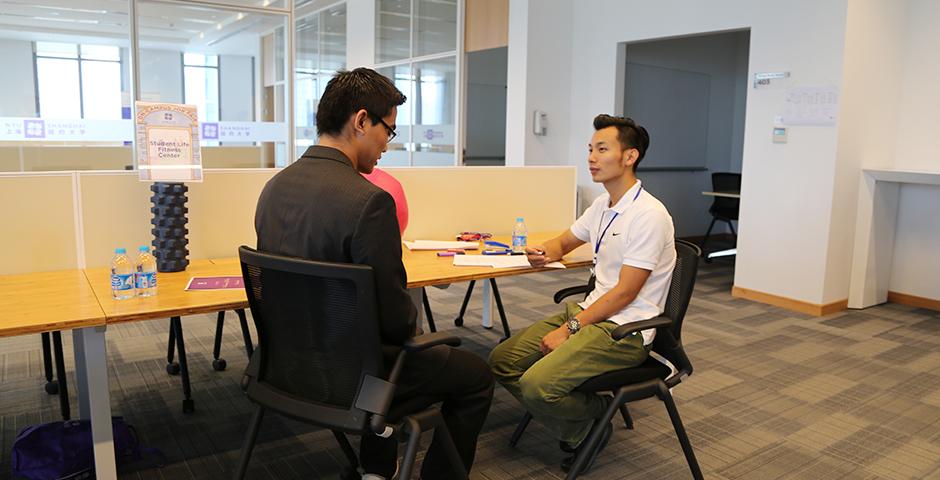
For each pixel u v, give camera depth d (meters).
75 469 2.03
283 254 1.52
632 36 5.47
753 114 4.68
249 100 5.84
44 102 5.03
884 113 4.56
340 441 2.12
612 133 2.13
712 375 3.22
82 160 5.11
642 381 2.04
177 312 1.77
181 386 2.94
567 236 2.48
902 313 4.50
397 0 7.20
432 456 1.84
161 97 5.39
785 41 4.45
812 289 4.43
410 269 2.37
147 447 2.34
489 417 2.69
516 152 5.91
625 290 2.01
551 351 2.07
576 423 2.22
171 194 2.23
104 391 1.79
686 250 2.11
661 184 6.95
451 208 3.20
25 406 2.71
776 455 2.40
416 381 1.63
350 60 8.15
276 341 1.61
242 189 2.62
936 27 4.46
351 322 1.46
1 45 4.91
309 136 8.49
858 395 2.99
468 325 3.98
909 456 2.41
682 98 6.94
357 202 1.43
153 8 5.22
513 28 5.82
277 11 5.76
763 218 4.67
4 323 1.60
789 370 3.31
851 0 4.11
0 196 2.19
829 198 4.30
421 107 7.07
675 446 2.45
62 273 2.25
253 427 1.71
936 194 4.54
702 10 4.95
